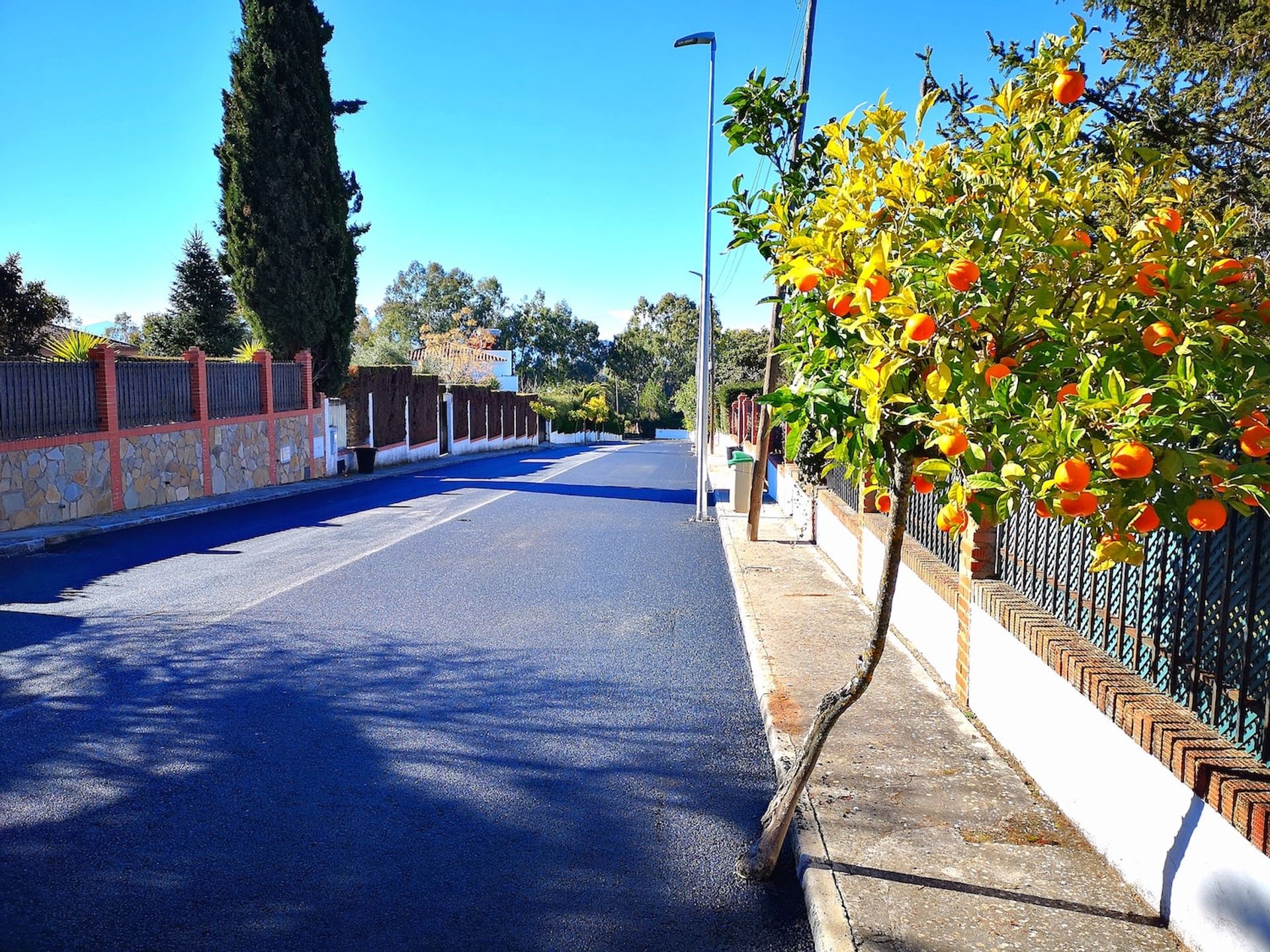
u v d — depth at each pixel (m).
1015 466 2.18
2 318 22.17
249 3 21.91
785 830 3.97
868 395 2.61
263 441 21.25
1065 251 2.46
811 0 10.82
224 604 8.93
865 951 3.27
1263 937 2.88
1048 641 4.61
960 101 9.00
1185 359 2.17
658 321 118.19
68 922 3.56
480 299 100.31
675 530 15.37
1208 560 3.64
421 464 31.41
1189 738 3.38
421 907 3.75
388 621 8.48
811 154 4.04
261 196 22.59
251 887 3.86
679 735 5.82
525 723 5.97
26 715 5.79
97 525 13.84
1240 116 9.21
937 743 5.40
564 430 67.75
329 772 5.09
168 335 30.41
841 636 7.97
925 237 2.82
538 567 11.54
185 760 5.18
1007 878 3.82
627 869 4.11
